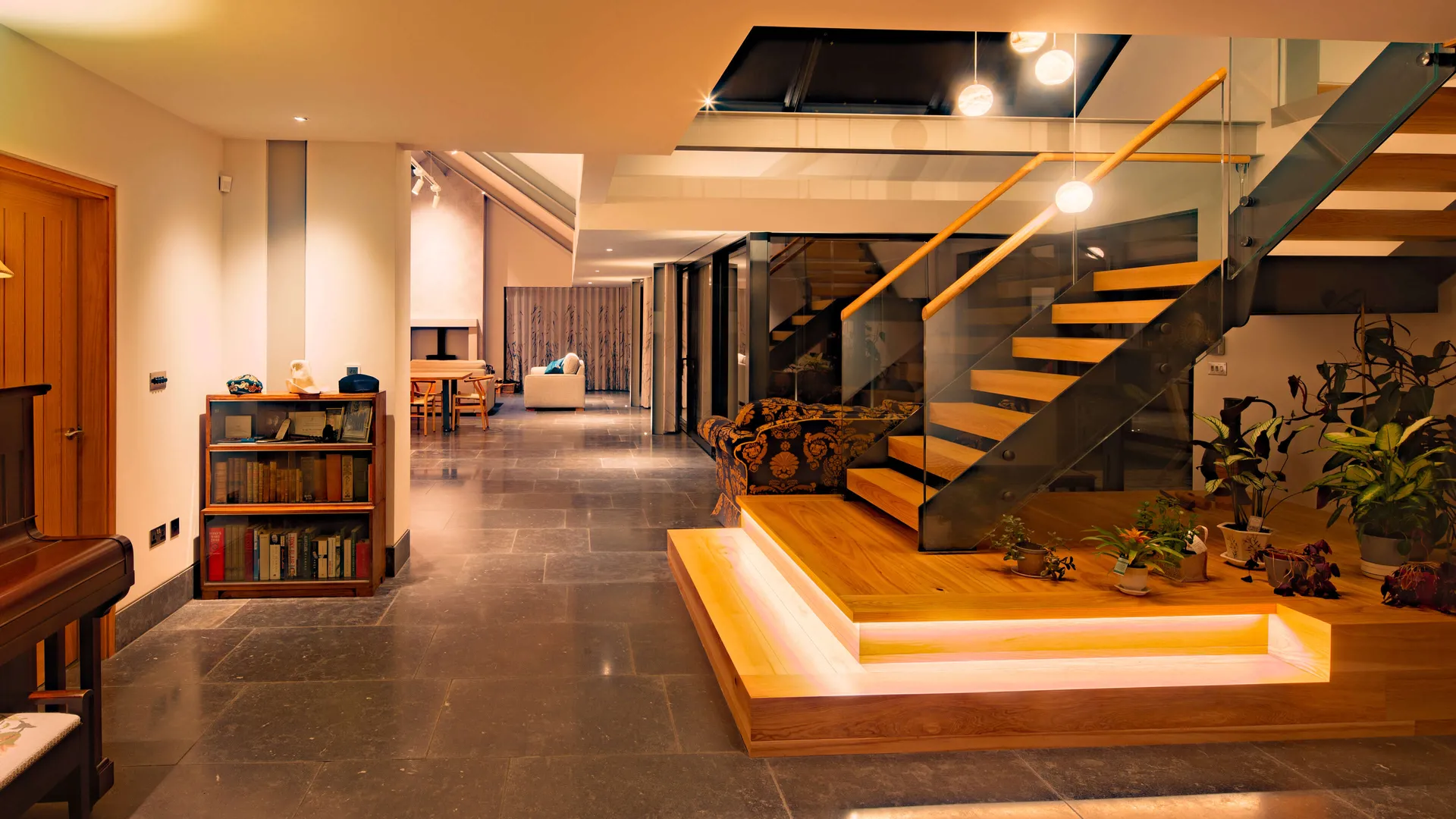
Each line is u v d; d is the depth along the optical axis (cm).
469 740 303
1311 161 395
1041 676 316
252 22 314
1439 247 478
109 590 255
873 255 862
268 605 460
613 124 468
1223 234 435
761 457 604
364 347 512
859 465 546
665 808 259
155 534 424
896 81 777
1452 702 316
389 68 370
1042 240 474
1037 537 442
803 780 277
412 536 623
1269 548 367
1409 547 371
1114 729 305
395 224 515
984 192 845
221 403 477
